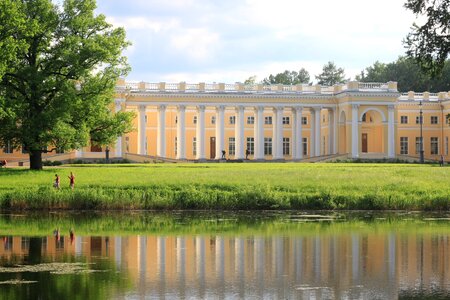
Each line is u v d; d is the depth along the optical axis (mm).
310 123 104000
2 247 26281
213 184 43000
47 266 22594
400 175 49438
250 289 19438
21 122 50125
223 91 94188
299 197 40000
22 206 38750
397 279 20734
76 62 49719
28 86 49469
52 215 36688
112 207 39188
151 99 92062
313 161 91625
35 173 49000
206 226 32562
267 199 39844
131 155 86688
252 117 102688
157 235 29562
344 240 28062
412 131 100188
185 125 100188
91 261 23531
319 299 18359
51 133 48938
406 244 26984
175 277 20969
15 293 18766
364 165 68562
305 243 27328
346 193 40844
